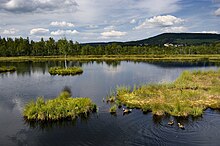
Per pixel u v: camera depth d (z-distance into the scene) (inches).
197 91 1690.5
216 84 1955.0
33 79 2573.8
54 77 2723.9
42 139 978.1
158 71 3280.0
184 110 1239.5
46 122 1159.0
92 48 7096.5
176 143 916.6
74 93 1815.9
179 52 7258.9
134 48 7229.3
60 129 1075.9
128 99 1530.5
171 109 1278.3
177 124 1104.8
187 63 4589.1
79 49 6904.5
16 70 3412.9
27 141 960.9
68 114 1212.5
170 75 2849.4
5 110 1369.3
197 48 7322.8
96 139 967.0
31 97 1697.8
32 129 1080.2
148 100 1485.0
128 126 1093.8
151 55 6702.8
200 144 907.4
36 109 1226.6
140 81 2391.7
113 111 1296.8
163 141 935.7
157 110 1254.9
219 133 1002.1
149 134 1000.9
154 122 1136.2
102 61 5275.6
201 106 1336.1
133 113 1275.8
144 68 3720.5
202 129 1045.8
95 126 1101.7
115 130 1051.3
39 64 4382.4
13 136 1008.9
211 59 5403.5
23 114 1266.0
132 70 3435.0
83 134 1018.7
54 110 1205.7
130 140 949.2
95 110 1328.7
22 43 6486.2
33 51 6461.6
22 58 5575.8
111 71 3329.2
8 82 2377.0
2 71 3253.0
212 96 1553.9
